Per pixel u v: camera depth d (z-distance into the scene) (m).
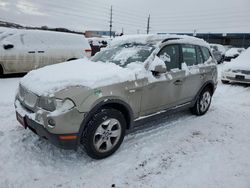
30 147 3.45
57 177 2.84
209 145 3.80
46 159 3.19
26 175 2.83
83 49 10.20
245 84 9.66
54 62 9.29
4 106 5.26
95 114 3.06
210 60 5.38
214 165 3.22
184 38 4.67
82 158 3.26
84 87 2.94
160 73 3.84
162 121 4.79
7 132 3.89
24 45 8.52
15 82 7.76
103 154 3.23
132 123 3.58
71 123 2.81
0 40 8.21
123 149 3.54
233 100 6.90
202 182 2.84
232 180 2.90
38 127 2.90
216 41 44.84
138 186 2.74
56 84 2.97
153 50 3.93
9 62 8.20
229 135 4.24
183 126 4.57
